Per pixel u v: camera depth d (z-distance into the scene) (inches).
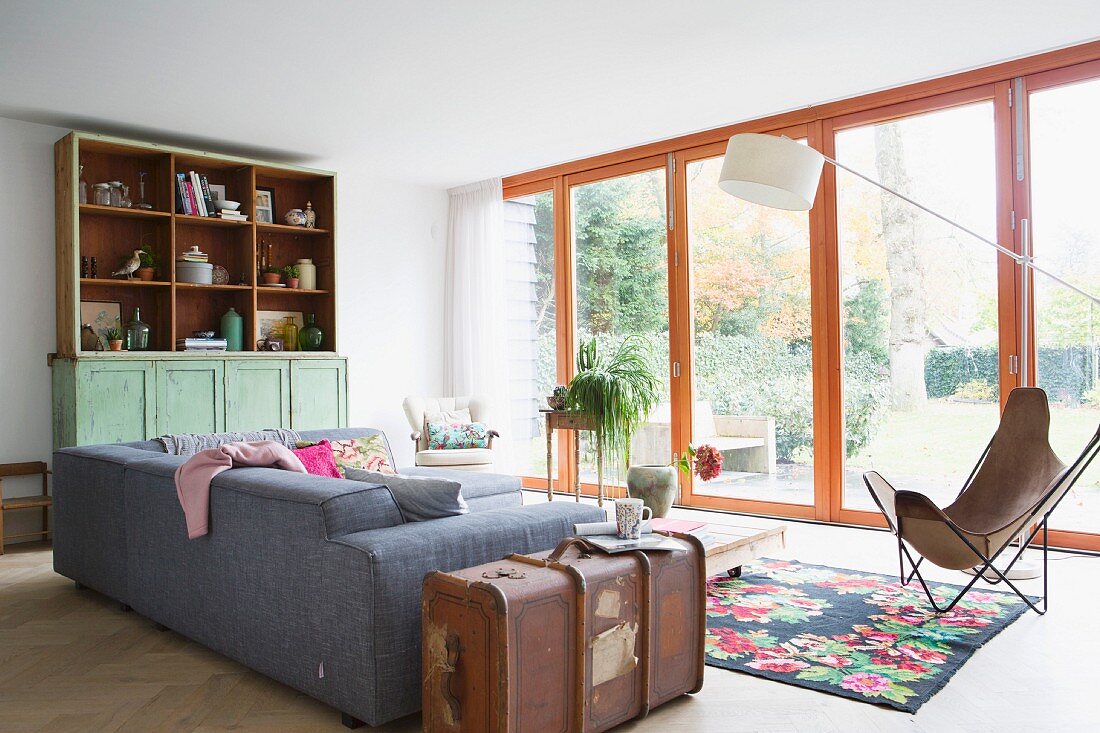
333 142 233.1
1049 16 152.8
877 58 173.2
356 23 150.6
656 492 184.5
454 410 257.1
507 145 239.1
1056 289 173.8
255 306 235.8
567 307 263.1
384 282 279.9
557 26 153.1
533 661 83.7
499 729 80.7
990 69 179.2
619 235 250.1
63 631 134.3
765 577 158.6
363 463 185.0
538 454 272.5
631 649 94.7
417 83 183.5
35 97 191.0
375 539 94.9
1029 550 174.7
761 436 219.3
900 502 133.3
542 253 271.3
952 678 108.0
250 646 110.8
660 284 240.4
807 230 210.2
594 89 189.6
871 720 95.7
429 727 89.7
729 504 225.8
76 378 197.8
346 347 269.6
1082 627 127.1
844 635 124.8
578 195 261.4
